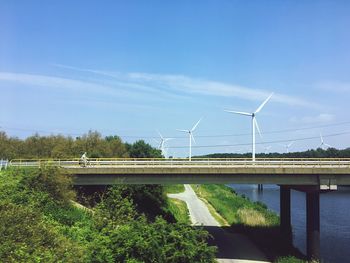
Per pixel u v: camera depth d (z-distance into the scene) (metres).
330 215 91.19
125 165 61.66
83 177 60.47
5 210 27.83
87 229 36.16
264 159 67.12
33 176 46.88
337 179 60.12
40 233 26.70
